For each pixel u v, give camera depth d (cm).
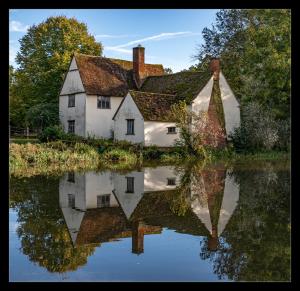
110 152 2970
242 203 1317
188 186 1686
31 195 1464
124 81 4269
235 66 4619
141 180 1880
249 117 3631
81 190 1587
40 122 4159
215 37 4906
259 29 3925
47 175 2044
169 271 722
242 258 782
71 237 934
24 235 949
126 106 3569
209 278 691
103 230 995
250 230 983
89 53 4762
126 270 729
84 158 2805
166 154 3188
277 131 3606
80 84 3956
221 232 970
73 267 743
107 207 1271
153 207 1272
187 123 3198
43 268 738
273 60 3691
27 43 4816
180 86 3906
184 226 1032
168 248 853
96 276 699
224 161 2906
